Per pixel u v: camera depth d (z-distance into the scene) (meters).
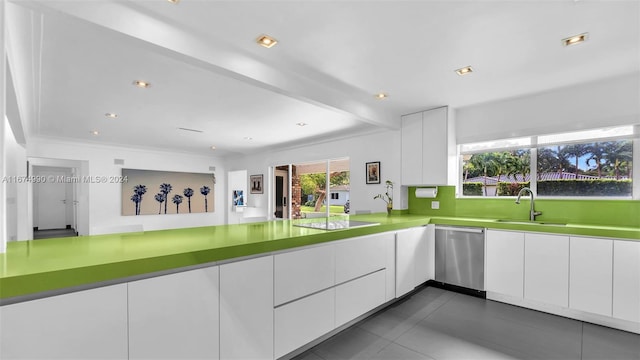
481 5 1.73
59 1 1.45
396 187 4.44
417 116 4.04
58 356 1.15
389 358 2.13
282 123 4.46
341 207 5.74
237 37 2.05
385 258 2.95
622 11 1.78
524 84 3.01
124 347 1.31
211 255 1.60
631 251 2.47
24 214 4.71
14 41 2.04
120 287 1.30
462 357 2.14
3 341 1.05
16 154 4.64
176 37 1.89
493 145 3.79
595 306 2.63
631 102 2.79
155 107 3.65
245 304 1.76
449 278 3.58
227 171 8.35
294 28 1.96
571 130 3.11
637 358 2.13
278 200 7.16
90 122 4.36
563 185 3.32
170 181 7.36
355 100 3.44
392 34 2.04
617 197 2.99
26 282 1.07
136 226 2.54
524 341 2.38
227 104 3.55
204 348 1.57
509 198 3.57
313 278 2.19
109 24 1.60
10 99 2.56
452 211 3.98
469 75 2.78
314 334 2.18
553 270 2.85
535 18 1.86
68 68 2.50
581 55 2.37
